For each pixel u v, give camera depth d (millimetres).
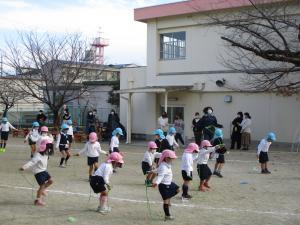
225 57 23938
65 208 9523
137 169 15555
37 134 17312
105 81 31062
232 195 10992
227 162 17203
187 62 25734
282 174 14367
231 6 22969
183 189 10492
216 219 8617
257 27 21859
